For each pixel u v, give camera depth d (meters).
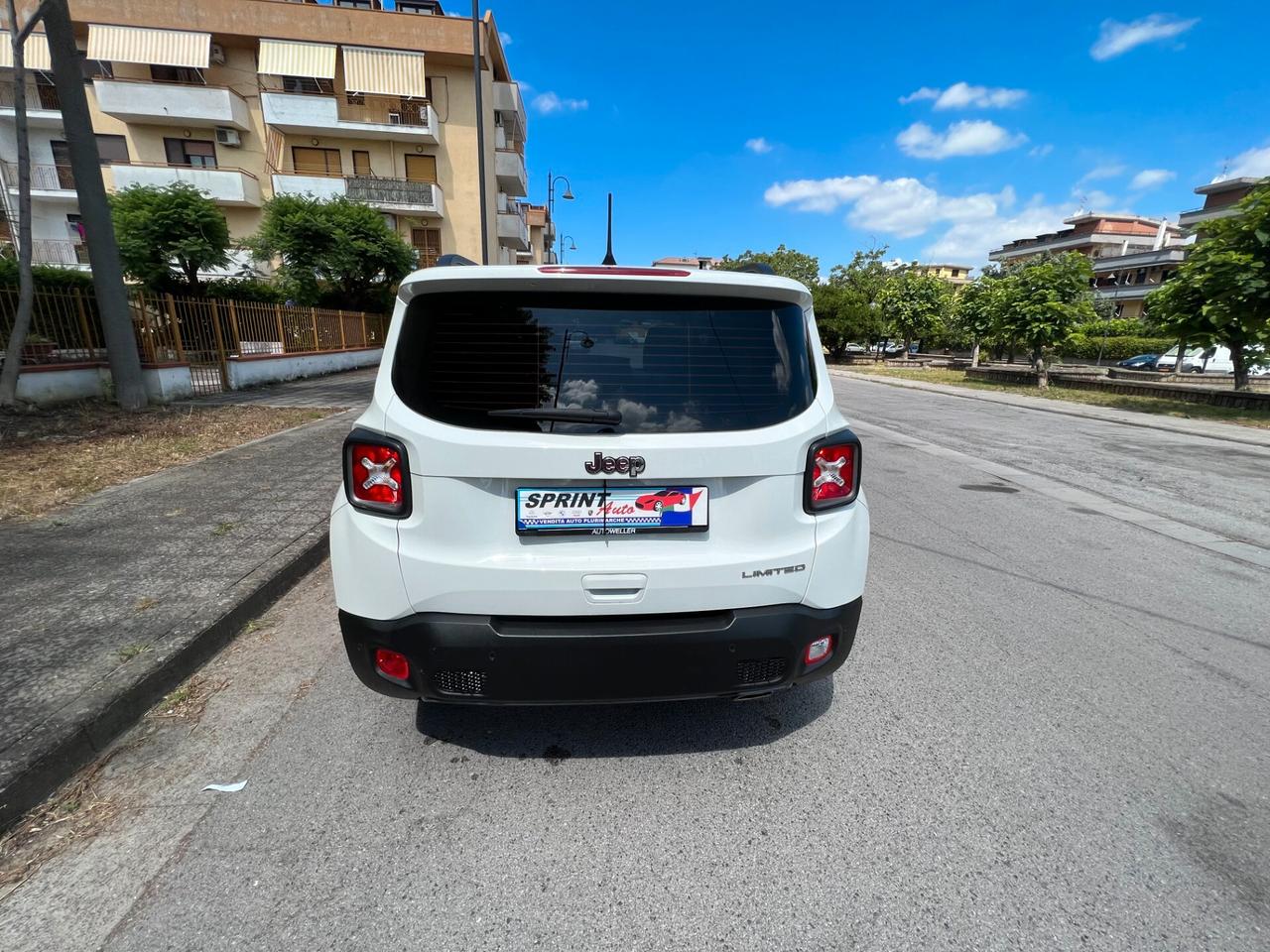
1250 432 11.14
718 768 2.33
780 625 2.10
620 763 2.36
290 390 13.58
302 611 3.60
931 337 42.56
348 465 2.02
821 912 1.72
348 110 28.00
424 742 2.46
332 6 26.36
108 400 10.41
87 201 9.18
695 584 2.03
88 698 2.45
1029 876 1.85
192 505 5.14
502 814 2.08
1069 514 5.95
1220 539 5.20
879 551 4.83
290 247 20.94
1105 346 41.69
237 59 27.31
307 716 2.61
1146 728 2.60
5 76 26.16
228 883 1.79
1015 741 2.51
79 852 1.89
